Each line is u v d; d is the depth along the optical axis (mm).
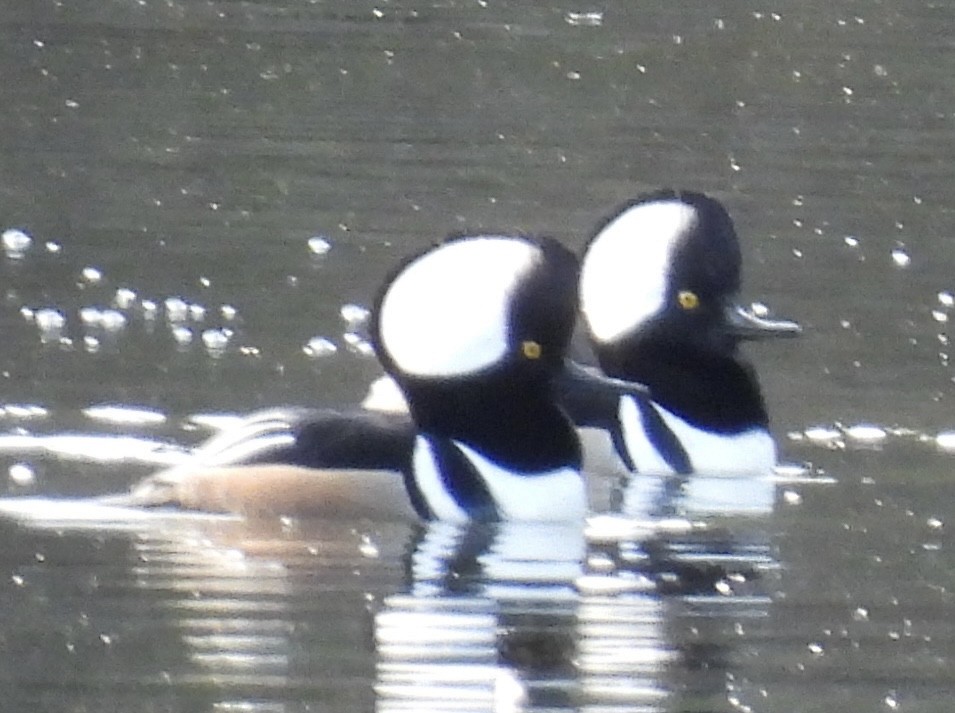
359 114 25031
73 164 22594
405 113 25172
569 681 10305
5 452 13898
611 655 10641
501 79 26734
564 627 11023
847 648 10805
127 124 24297
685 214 14758
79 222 20422
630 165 23156
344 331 17203
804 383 16109
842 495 13648
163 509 12828
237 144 23578
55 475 13430
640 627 11031
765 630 11031
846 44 28391
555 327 12969
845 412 15469
